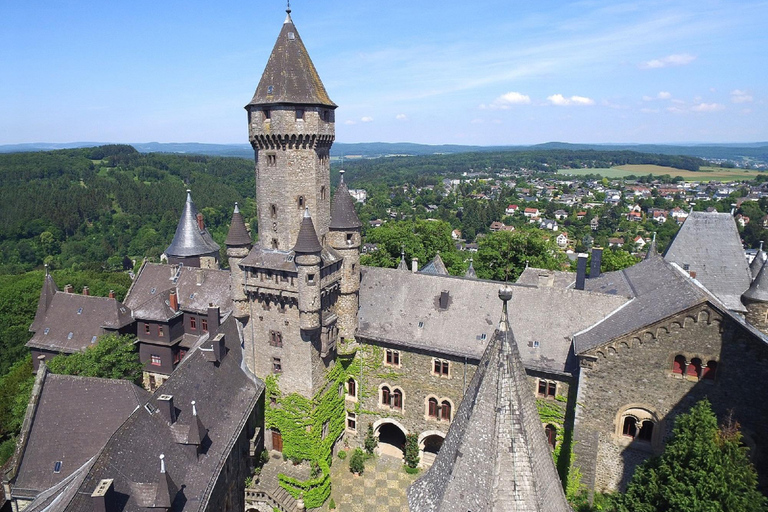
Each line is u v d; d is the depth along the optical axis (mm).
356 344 48125
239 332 48344
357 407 49844
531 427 18516
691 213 59062
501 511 17000
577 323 42688
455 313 46688
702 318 33250
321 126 43188
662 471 27469
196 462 32219
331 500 43312
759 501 25656
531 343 42906
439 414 46406
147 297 63500
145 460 29141
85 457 35594
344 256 45844
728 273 56281
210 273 62406
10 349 75125
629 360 35625
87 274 104500
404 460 48812
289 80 41656
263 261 43875
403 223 108562
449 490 18203
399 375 47219
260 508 42094
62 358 50531
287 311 43969
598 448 37531
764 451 32656
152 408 32156
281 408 45781
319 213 44844
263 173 44062
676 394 34719
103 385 38062
